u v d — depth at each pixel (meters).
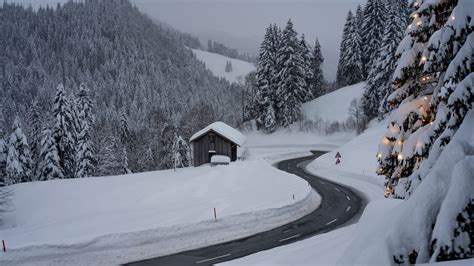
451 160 6.51
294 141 70.38
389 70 54.22
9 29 194.62
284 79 72.88
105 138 54.91
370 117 64.12
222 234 19.48
